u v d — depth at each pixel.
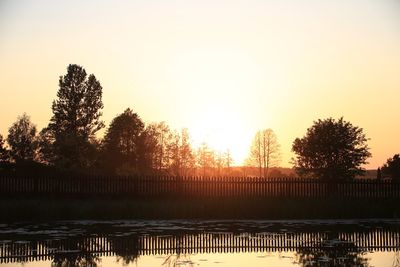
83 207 26.08
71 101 52.38
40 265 13.97
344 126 40.78
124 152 53.03
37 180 30.38
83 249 16.69
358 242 18.89
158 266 13.95
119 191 31.27
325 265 14.07
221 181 32.19
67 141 43.75
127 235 20.03
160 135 62.56
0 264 14.09
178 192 31.78
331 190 32.62
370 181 32.69
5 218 24.34
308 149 40.75
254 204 28.25
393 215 28.30
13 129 55.25
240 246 17.80
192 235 20.31
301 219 27.31
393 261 14.73
